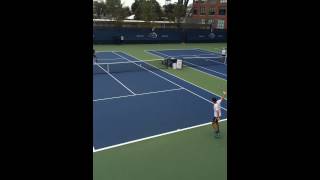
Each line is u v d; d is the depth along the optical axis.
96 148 10.48
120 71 23.97
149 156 9.98
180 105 15.84
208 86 20.14
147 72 23.97
